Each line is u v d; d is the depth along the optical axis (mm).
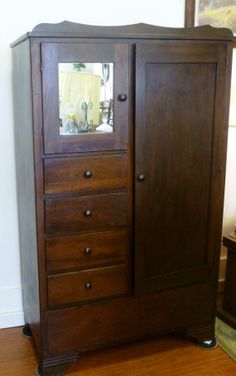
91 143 1818
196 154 2031
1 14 2143
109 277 2002
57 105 1731
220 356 2203
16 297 2457
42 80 1690
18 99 2037
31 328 2205
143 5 2385
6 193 2338
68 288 1938
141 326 2129
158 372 2078
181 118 1958
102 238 1943
